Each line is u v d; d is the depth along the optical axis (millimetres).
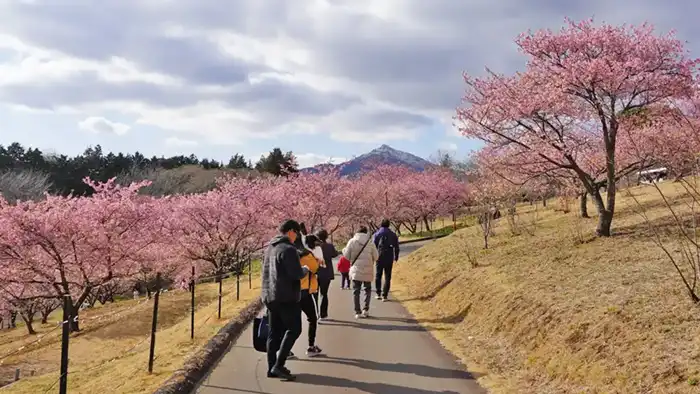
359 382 5867
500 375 6086
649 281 6938
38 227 17766
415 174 52656
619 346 5168
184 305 20906
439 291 12141
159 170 73812
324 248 9664
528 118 12516
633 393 4449
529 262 10680
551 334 6316
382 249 12266
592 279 7832
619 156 15008
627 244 10195
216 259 30359
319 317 9891
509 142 13281
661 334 5031
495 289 9180
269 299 6047
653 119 12805
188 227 29406
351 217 40000
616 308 5957
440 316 10078
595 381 4957
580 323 5992
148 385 6332
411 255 21234
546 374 5711
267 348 6195
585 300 6676
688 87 11750
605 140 12117
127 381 6871
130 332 17312
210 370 6551
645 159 12273
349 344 7754
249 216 30391
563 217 19500
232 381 6031
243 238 31188
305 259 7000
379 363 6664
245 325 9914
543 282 8461
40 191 46250
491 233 17734
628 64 11125
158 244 25141
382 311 10797
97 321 19188
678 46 11570
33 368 13891
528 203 33594
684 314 5316
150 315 19297
